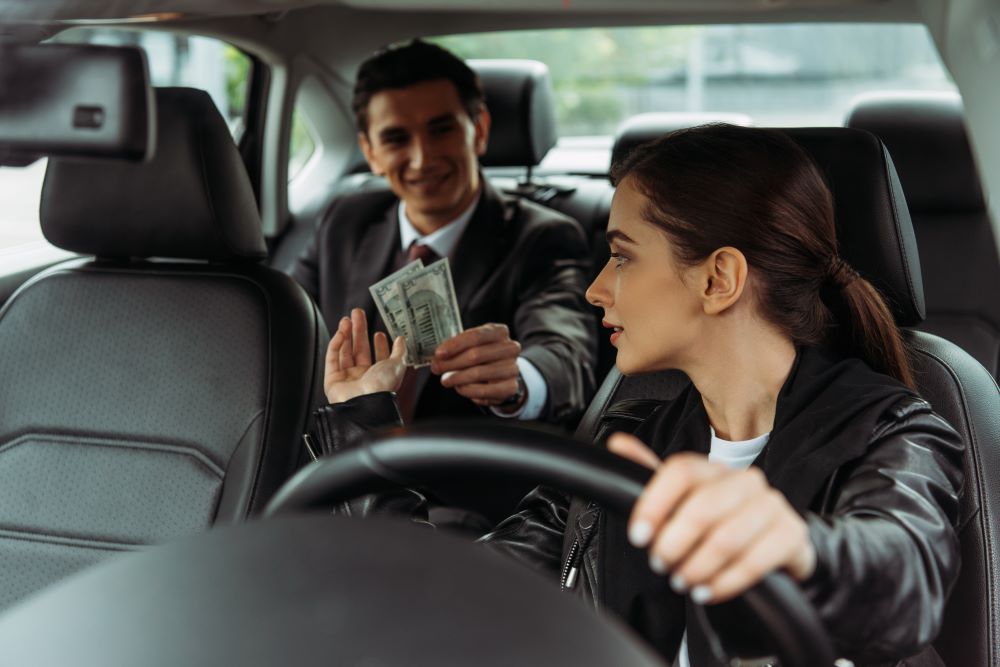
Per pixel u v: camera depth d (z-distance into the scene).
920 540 0.82
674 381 1.44
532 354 2.14
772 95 6.90
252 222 1.77
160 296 1.73
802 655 0.59
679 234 1.08
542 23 2.80
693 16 2.73
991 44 0.87
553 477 0.58
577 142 3.34
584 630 0.40
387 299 2.10
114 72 1.03
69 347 1.73
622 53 6.20
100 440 1.68
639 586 1.09
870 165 1.32
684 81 6.81
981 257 2.74
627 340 1.14
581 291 2.40
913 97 2.82
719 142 1.10
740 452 1.10
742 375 1.10
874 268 1.32
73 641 0.37
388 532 0.44
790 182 1.09
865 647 0.75
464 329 2.40
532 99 2.87
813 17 2.67
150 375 1.69
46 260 2.33
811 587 0.71
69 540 1.64
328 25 2.87
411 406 2.12
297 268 2.70
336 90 3.06
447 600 0.39
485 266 2.42
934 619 0.79
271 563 0.41
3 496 1.68
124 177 1.74
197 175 1.71
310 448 1.42
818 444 0.98
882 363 1.12
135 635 0.37
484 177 2.53
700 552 0.51
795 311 1.08
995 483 1.20
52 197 1.78
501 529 1.38
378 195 2.65
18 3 1.40
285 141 2.95
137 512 1.63
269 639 0.37
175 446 1.65
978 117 0.89
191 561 0.41
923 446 0.96
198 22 2.41
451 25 2.83
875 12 2.62
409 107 2.37
